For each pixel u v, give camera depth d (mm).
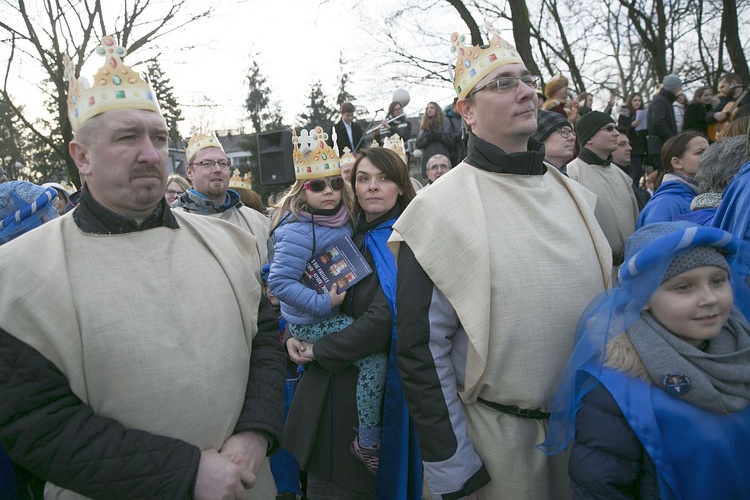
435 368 1606
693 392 1277
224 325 1484
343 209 2416
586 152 3484
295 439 2309
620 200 3377
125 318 1327
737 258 1410
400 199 2398
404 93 6918
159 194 1435
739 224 1939
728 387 1290
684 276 1304
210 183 3314
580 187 1842
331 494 2320
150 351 1332
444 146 5883
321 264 2303
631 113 7613
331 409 2244
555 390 1548
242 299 1573
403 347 1622
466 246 1546
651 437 1273
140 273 1393
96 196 1416
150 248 1438
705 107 6648
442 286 1562
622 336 1376
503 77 1608
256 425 1489
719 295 1305
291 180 6625
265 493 1641
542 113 3184
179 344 1376
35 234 1346
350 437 2219
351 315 2283
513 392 1550
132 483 1248
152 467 1263
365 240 2334
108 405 1313
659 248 1292
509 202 1634
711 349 1356
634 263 1331
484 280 1517
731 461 1271
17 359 1219
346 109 6875
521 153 1649
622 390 1326
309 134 2383
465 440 1593
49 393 1243
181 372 1359
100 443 1242
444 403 1590
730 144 2488
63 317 1268
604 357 1367
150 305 1369
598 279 1655
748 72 11414
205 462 1330
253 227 3393
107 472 1233
